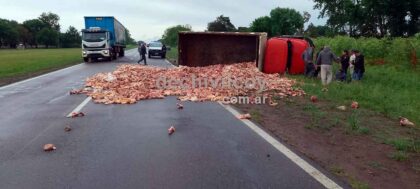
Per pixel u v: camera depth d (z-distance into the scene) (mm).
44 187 5051
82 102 12125
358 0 57531
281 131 8133
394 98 12812
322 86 15492
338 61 16703
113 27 41344
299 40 21797
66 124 8898
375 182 5238
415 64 24312
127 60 41656
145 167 5812
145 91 13672
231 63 22594
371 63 27500
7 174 5566
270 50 21125
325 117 9578
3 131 8281
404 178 5430
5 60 42625
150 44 49188
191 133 7957
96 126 8656
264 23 112500
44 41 167875
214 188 4980
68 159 6238
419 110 11016
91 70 26172
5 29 147250
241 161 6098
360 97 12812
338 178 5352
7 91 15078
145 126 8633
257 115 9820
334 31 63844
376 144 7191
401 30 54062
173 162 6047
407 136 7895
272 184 5117
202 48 22734
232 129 8320
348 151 6699
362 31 59344
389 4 51719
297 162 6039
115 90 14031
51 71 25516
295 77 19297
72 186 5070
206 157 6309
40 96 13594
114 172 5598
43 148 6895
